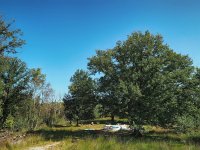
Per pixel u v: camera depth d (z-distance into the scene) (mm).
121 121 84062
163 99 35344
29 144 25031
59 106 77000
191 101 36406
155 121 35625
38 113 56875
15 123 45219
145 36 37500
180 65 37750
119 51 38125
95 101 38156
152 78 35562
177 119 34906
